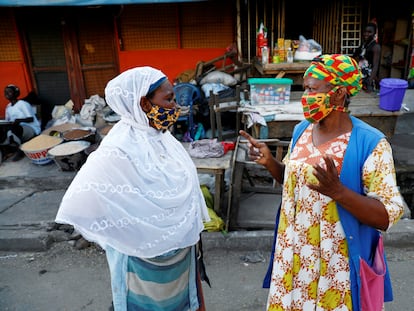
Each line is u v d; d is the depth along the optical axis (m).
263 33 5.86
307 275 1.78
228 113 5.75
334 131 1.67
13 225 4.04
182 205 1.84
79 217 1.61
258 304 2.98
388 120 4.46
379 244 1.79
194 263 2.06
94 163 1.63
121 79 1.69
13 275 3.46
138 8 6.07
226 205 4.14
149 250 1.77
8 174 4.99
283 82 4.72
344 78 1.56
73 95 6.53
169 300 1.97
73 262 3.60
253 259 3.51
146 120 1.74
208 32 6.26
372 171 1.58
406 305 2.88
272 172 1.93
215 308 2.96
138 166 1.67
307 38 6.75
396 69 7.12
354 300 1.73
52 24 6.12
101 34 6.27
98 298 3.13
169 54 6.35
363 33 6.15
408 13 6.66
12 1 4.61
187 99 5.57
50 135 5.67
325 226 1.69
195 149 4.01
